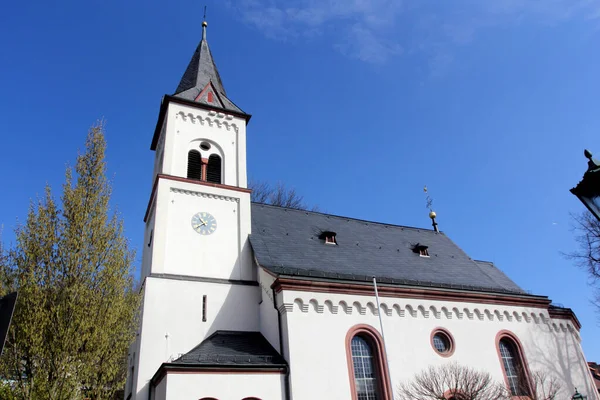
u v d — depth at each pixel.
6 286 16.52
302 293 21.36
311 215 32.66
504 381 24.36
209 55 35.50
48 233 17.47
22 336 15.86
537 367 25.97
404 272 27.47
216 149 29.27
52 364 15.80
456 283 28.25
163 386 17.92
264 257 24.47
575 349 28.27
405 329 23.20
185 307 22.45
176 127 28.44
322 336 20.89
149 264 25.17
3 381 15.52
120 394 26.14
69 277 17.16
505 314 26.88
